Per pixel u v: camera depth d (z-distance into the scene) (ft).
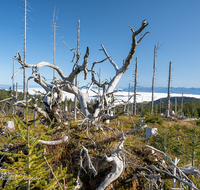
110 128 19.67
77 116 60.90
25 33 61.21
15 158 12.78
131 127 46.09
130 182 14.47
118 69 25.61
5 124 37.86
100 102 21.04
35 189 9.64
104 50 27.71
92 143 15.84
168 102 103.14
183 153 22.33
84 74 20.88
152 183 13.73
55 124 20.11
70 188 9.48
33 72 18.43
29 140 7.79
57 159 14.32
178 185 16.69
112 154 13.08
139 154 17.16
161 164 15.74
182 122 78.43
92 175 13.87
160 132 26.22
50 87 21.06
